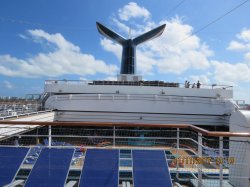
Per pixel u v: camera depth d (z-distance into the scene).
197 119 16.62
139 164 4.81
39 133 14.10
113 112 16.38
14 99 24.20
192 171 5.84
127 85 17.89
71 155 5.05
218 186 4.96
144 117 16.52
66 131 14.38
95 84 18.45
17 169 4.64
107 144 12.74
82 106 16.28
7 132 8.97
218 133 4.39
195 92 17.67
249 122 4.65
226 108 16.42
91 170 4.66
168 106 16.56
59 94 17.66
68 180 5.33
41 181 4.42
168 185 4.39
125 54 23.58
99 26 23.56
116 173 4.64
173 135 13.83
